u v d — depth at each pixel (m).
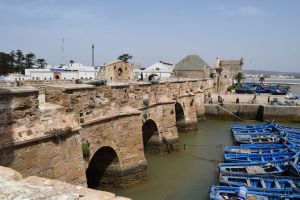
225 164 30.41
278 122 62.94
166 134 37.75
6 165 14.54
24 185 9.16
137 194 25.38
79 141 18.86
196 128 51.81
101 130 22.70
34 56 138.00
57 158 17.23
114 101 24.36
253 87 112.69
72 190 8.88
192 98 51.34
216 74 98.69
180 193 25.94
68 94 18.67
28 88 16.95
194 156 37.06
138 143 26.55
